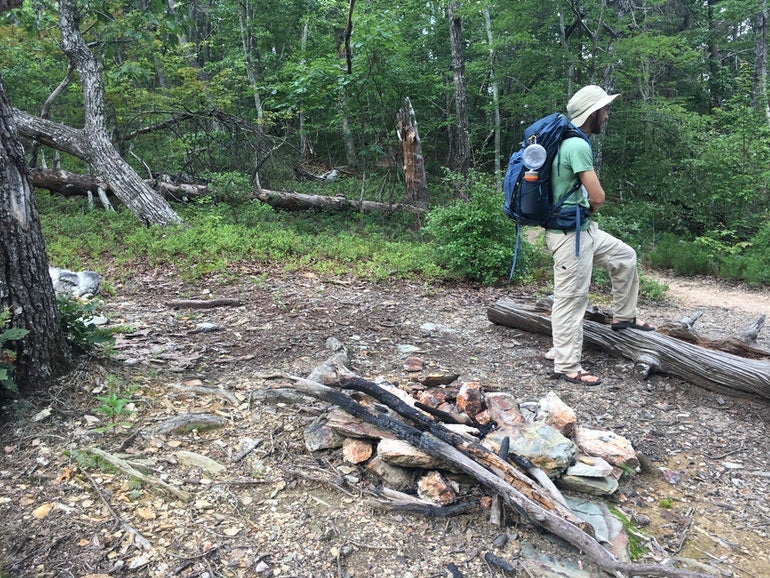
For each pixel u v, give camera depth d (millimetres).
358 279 7148
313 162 19375
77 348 3582
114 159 9820
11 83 12422
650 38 12766
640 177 14945
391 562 2273
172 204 11461
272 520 2465
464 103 15398
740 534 2604
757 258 10477
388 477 2725
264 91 17266
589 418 3656
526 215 3924
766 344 5645
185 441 2996
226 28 20219
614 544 2418
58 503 2438
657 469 3078
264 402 3471
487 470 2557
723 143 13711
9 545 2182
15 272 3051
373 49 11227
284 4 19250
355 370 4148
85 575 2070
